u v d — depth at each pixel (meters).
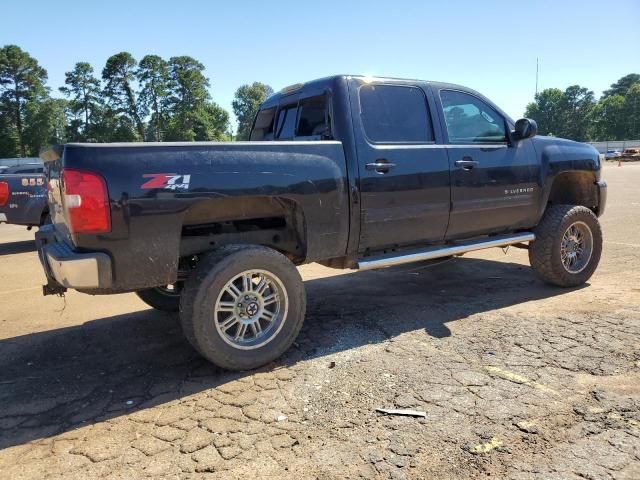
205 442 2.76
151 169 3.23
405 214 4.38
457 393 3.20
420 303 5.19
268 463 2.55
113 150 3.15
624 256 7.10
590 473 2.39
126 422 3.01
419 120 4.59
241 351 3.59
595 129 121.06
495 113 5.19
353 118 4.15
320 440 2.74
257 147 3.63
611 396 3.10
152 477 2.47
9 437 2.89
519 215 5.22
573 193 6.16
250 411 3.08
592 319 4.48
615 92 137.88
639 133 113.75
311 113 4.55
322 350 4.00
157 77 85.50
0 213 9.60
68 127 84.88
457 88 4.95
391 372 3.54
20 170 12.95
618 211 11.96
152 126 87.69
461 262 7.16
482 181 4.85
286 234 4.23
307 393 3.28
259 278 3.74
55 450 2.74
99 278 3.16
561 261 5.38
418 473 2.43
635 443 2.62
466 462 2.50
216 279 3.45
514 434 2.73
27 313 5.43
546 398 3.10
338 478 2.41
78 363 3.97
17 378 3.72
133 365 3.89
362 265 4.21
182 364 3.86
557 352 3.79
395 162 4.29
